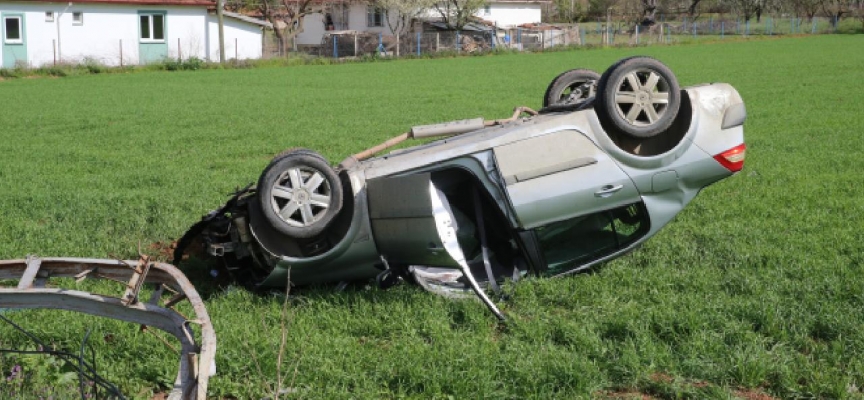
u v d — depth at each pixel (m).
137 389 6.29
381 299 8.20
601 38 81.88
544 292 8.35
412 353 6.81
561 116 8.59
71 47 56.66
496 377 6.48
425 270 8.87
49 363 6.37
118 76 50.53
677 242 10.25
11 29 54.38
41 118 28.97
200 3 60.97
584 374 6.38
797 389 6.21
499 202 8.42
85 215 12.35
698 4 116.62
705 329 7.33
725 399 6.04
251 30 64.12
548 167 8.42
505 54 67.50
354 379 6.44
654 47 71.44
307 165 8.13
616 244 9.03
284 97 36.19
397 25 80.56
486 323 7.61
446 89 39.16
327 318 7.73
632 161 8.65
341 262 8.34
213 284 9.05
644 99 8.62
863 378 6.36
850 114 25.72
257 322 7.64
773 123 23.92
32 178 16.56
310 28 86.00
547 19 117.56
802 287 8.32
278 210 8.14
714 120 8.95
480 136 8.57
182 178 16.03
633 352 6.71
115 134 24.31
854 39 75.38
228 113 29.83
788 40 76.62
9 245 10.48
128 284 4.59
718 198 13.24
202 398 3.80
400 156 8.51
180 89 41.09
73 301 4.55
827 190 13.84
